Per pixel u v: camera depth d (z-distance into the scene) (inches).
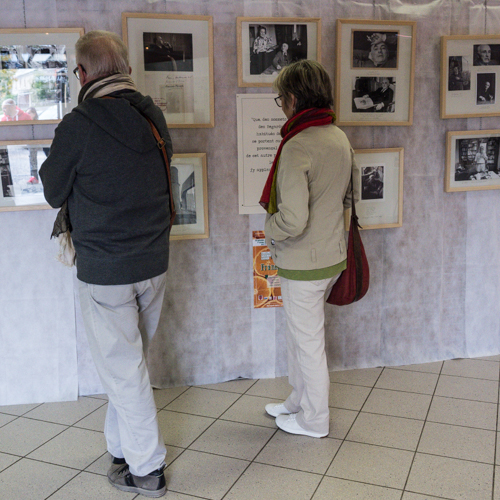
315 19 103.3
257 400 104.0
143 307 79.4
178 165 103.5
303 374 87.4
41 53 96.0
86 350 106.5
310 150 78.5
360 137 111.4
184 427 94.0
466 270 121.1
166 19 98.9
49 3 95.4
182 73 101.2
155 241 75.0
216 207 107.7
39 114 97.7
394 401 102.0
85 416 99.3
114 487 77.2
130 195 70.6
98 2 96.8
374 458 82.4
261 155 107.0
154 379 110.0
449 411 97.3
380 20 106.4
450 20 111.7
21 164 98.7
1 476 80.0
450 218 118.6
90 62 71.9
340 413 97.7
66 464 83.3
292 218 77.2
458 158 115.6
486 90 113.7
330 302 91.3
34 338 104.3
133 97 71.9
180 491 75.8
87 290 73.4
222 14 101.8
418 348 121.4
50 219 101.6
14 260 101.7
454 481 75.7
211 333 111.3
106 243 70.7
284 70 83.2
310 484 76.3
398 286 118.3
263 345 113.8
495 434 88.6
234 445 87.7
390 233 116.0
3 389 104.6
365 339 118.5
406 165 114.5
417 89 112.3
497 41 112.3
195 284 109.0
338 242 84.5
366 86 108.7
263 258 110.9
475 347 124.1
